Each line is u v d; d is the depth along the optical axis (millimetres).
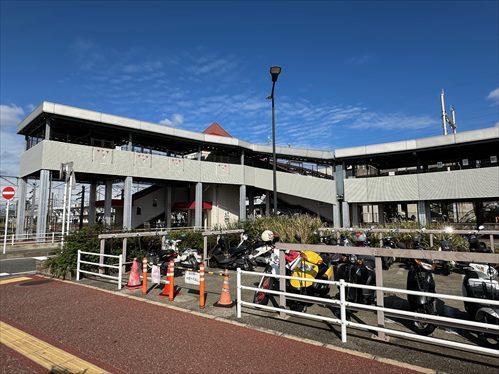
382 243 10430
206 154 27969
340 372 3459
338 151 24281
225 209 28547
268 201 29266
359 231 11125
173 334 4566
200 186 24078
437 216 29609
